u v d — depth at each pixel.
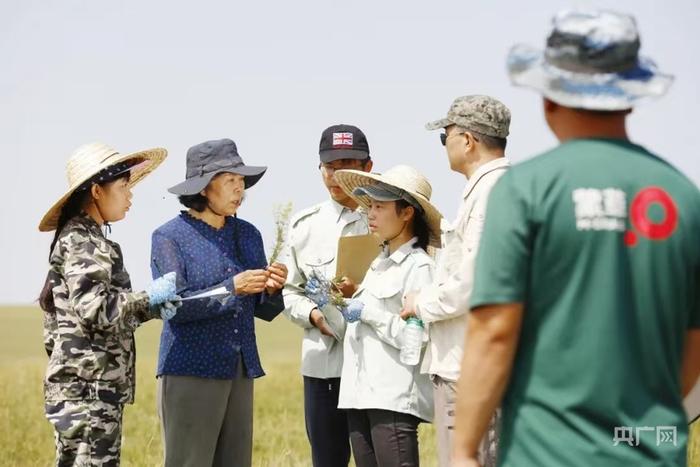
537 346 3.57
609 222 3.51
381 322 6.91
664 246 3.55
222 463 7.12
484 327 3.55
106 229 6.64
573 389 3.53
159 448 10.06
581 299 3.52
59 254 6.38
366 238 7.32
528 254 3.54
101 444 6.31
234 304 6.97
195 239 7.09
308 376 7.77
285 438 10.82
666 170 3.62
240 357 7.09
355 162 7.88
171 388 6.95
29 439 11.01
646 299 3.54
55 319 6.50
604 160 3.57
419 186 7.16
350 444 7.84
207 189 7.12
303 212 8.04
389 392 6.90
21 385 15.21
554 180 3.55
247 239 7.33
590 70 3.63
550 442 3.52
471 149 6.29
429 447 9.73
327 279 7.34
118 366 6.41
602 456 3.49
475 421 3.58
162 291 6.44
